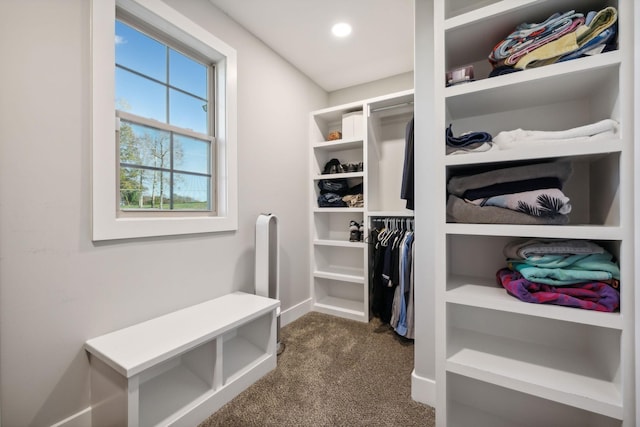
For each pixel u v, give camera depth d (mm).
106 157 1321
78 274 1250
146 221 1482
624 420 837
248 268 2143
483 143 1067
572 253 989
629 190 856
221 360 1430
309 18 2008
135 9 1474
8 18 1063
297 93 2703
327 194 2861
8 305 1065
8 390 1066
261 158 2281
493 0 1145
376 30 2139
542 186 1011
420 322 1470
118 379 1123
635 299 837
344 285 3072
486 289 1133
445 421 1099
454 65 1396
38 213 1137
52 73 1173
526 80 982
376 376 1680
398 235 2348
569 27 948
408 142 1883
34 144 1127
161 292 1577
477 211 1081
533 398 1162
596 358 1048
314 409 1402
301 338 2209
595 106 1080
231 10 1925
